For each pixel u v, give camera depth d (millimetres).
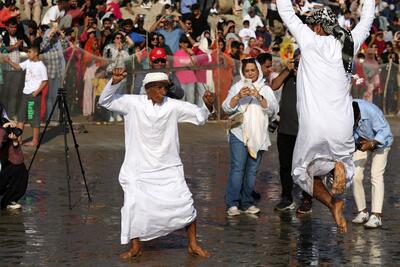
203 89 24344
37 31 24781
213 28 29391
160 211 11523
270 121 14758
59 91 15312
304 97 11234
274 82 14477
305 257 11844
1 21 24375
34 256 11789
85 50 24312
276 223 13828
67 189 16297
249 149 14156
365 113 13219
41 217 14047
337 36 11273
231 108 14078
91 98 23688
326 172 11445
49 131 22828
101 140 22234
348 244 12539
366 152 13773
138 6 30422
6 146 14547
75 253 11938
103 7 28141
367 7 11711
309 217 14273
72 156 20031
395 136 24656
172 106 11617
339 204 11461
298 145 11391
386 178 17938
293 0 29234
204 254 11836
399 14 34406
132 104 11609
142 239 11648
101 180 17234
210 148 21844
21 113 21375
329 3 32188
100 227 13406
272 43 28906
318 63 11180
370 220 13516
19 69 21828
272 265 11453
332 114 11180
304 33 11219
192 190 16406
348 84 11344
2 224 13586
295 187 16672
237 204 14430
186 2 29500
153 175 11594
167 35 26703
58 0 26297
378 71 27250
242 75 14312
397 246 12445
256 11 30781
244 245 12445
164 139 11617
